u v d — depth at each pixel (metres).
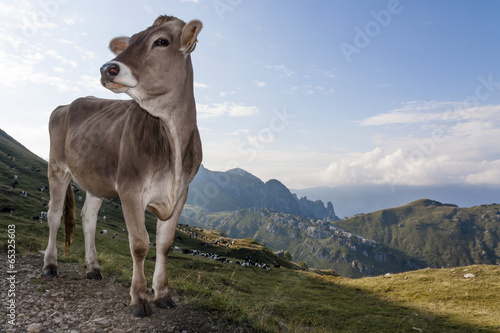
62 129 6.28
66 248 6.82
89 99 6.56
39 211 52.72
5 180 75.19
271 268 56.06
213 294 6.10
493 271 38.41
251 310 5.84
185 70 4.37
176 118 4.39
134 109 4.87
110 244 39.66
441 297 32.22
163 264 5.09
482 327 22.56
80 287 5.44
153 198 4.66
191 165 4.98
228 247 85.75
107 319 4.32
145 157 4.46
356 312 25.66
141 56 3.92
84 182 5.59
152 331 4.15
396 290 36.31
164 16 4.44
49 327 4.02
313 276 49.19
